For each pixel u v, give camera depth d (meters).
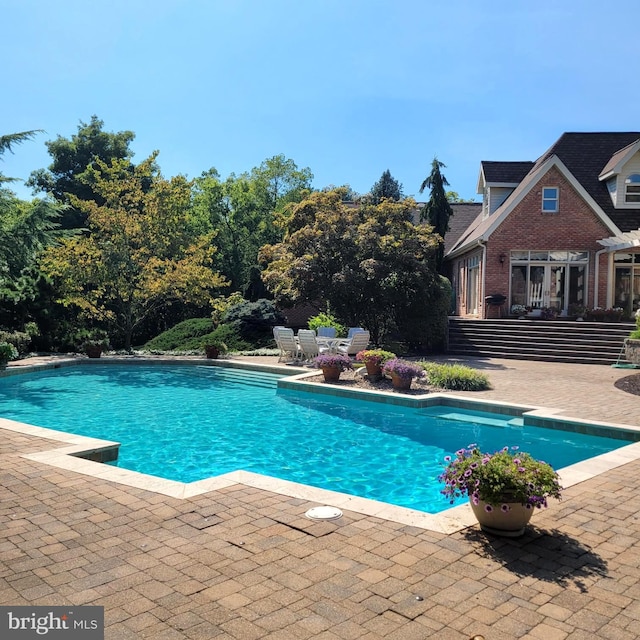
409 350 21.77
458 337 21.62
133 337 27.55
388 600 3.44
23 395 13.51
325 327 19.55
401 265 20.22
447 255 29.03
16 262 23.12
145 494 5.39
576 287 23.11
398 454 8.38
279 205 42.47
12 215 25.97
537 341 20.20
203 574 3.75
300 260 19.91
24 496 5.32
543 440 9.23
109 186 21.33
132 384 15.28
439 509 6.18
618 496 5.52
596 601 3.47
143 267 21.03
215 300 23.33
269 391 14.08
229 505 5.10
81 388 14.58
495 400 11.22
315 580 3.68
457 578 3.75
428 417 10.80
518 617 3.27
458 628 3.14
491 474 4.39
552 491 4.45
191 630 3.08
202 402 12.61
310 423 10.46
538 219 22.95
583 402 11.03
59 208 24.81
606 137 26.97
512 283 23.30
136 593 3.49
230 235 37.38
